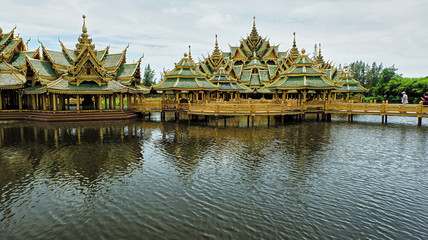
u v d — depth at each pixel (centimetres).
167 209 1044
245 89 5269
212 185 1280
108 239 852
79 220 966
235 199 1127
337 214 1004
